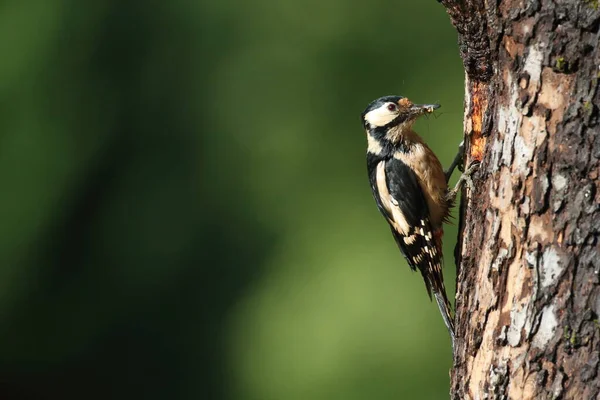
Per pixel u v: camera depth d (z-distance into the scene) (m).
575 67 4.97
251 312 15.68
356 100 16.30
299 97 16.50
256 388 15.33
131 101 17.50
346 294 14.63
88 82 17.70
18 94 17.75
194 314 16.80
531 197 5.12
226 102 16.83
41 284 17.83
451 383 5.74
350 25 16.41
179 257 16.94
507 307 5.24
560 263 5.03
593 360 4.95
